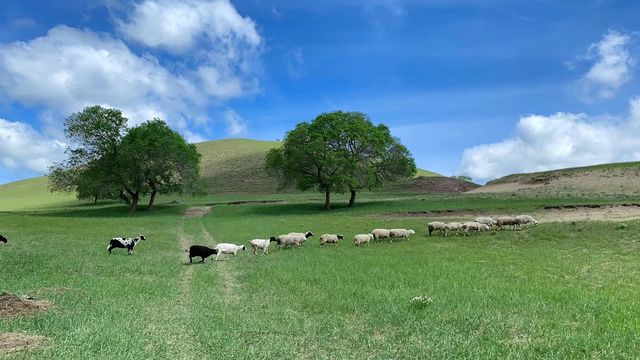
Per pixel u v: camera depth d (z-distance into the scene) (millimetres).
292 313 12547
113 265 20922
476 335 10273
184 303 14039
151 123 72125
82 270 19438
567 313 11812
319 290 15414
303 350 9695
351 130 65625
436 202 59562
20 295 14086
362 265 20234
